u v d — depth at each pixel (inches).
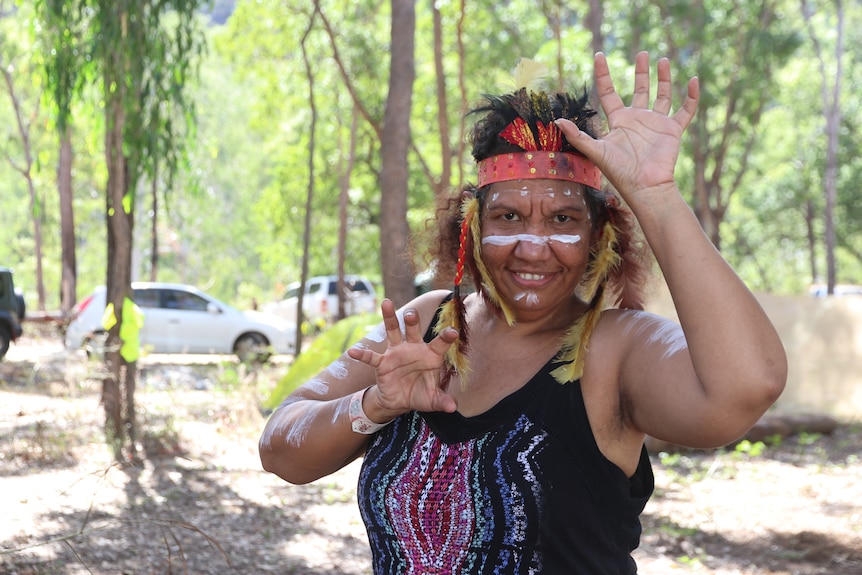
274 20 987.3
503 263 78.1
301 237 1240.2
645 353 73.2
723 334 66.1
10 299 687.1
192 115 385.7
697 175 1106.7
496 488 73.4
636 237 82.3
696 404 67.6
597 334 76.5
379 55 993.5
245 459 352.5
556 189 77.2
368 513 79.1
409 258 94.5
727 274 67.7
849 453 404.5
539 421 74.1
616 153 71.1
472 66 965.2
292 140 1163.9
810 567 246.7
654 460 387.9
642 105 73.3
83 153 1262.3
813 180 1549.0
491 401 76.9
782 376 66.2
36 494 288.7
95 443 355.6
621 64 845.8
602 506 74.1
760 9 1086.4
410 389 74.4
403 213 522.9
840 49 1343.5
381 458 78.7
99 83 374.9
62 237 1133.7
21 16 1088.8
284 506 290.4
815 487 338.0
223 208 2240.4
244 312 764.0
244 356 717.3
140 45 345.4
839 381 494.3
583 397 74.7
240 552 244.4
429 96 1011.9
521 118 78.5
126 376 354.0
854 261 2121.1
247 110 2231.8
